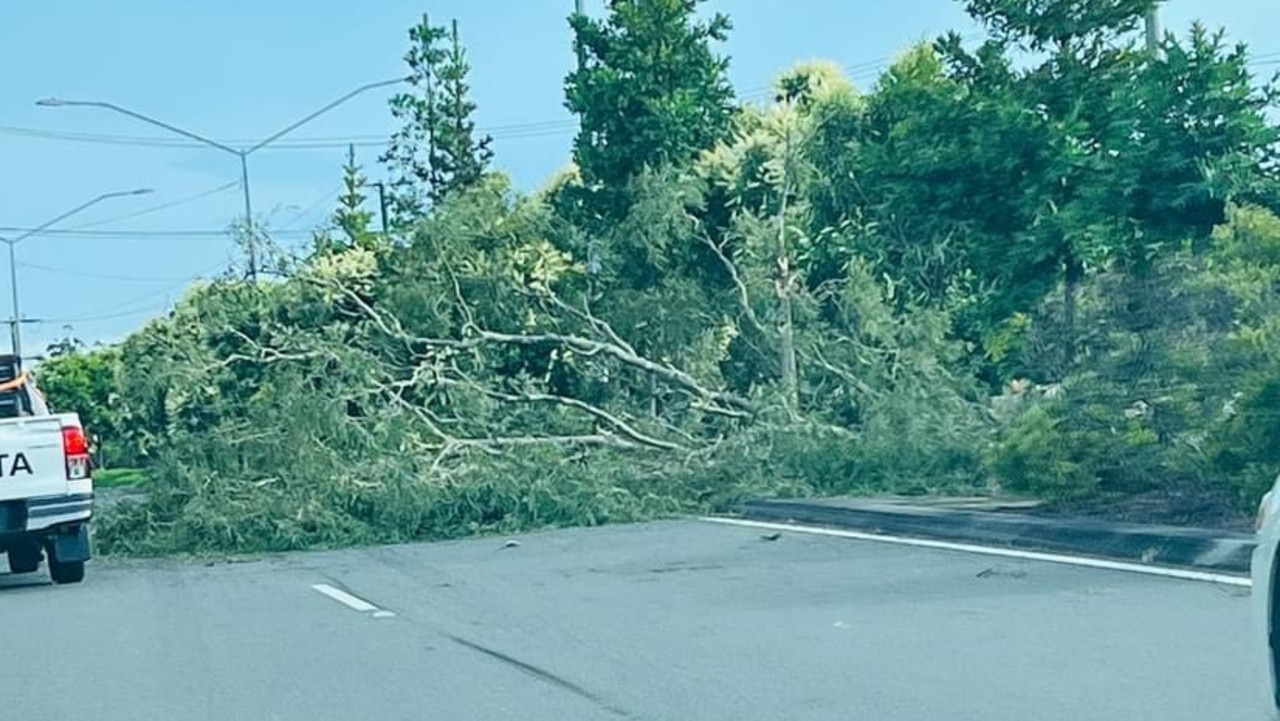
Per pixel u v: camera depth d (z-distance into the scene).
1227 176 20.06
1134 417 17.05
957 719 8.41
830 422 25.39
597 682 9.96
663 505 21.91
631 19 30.97
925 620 11.59
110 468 50.59
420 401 24.41
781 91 32.03
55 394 63.28
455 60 50.16
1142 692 8.79
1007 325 22.28
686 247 28.69
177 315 24.20
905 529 17.88
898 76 26.06
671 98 30.59
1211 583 12.42
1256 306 16.52
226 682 10.62
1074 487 17.14
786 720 8.62
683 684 9.75
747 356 27.23
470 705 9.46
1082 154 21.05
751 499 21.81
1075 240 20.44
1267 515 7.36
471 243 25.70
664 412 26.25
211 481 20.69
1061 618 11.29
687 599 13.45
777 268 26.59
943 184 21.75
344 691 10.11
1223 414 16.34
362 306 24.39
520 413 24.62
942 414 23.20
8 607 15.50
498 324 25.73
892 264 25.64
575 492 21.61
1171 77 20.80
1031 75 21.73
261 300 24.34
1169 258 17.81
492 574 16.25
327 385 22.97
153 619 14.02
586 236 28.64
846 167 26.64
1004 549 15.53
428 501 20.83
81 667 11.52
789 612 12.37
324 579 16.72
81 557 17.30
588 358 26.19
